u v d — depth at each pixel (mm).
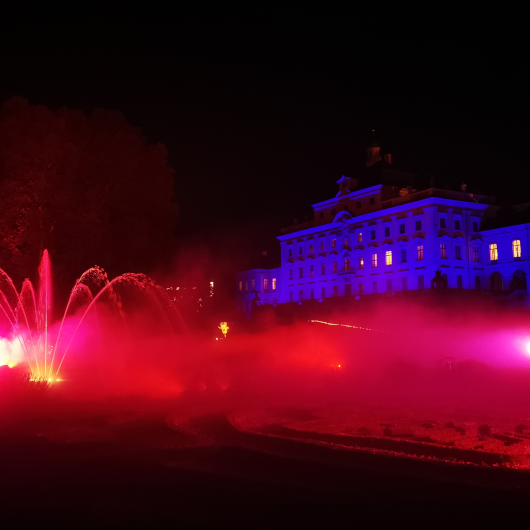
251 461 13969
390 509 10719
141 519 10367
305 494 11578
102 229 54906
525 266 73625
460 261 77438
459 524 10008
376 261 84125
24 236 51344
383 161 88812
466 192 80062
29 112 54500
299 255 100062
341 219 89875
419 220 78062
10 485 12289
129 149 58531
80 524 10172
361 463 13734
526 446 15320
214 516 10469
